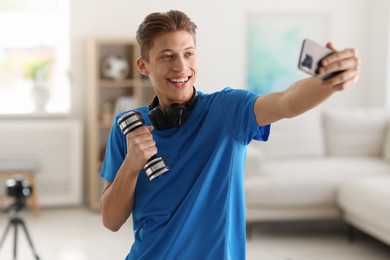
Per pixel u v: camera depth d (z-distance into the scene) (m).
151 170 1.39
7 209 3.63
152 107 1.56
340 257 4.31
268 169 4.95
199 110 1.50
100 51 5.83
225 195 1.45
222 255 1.44
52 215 5.51
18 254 4.33
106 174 1.62
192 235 1.45
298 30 6.24
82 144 5.77
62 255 4.32
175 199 1.46
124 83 5.68
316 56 1.12
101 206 1.55
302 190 4.68
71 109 5.85
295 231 5.00
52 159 5.68
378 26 6.26
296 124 5.56
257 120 1.39
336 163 5.25
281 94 1.34
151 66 1.45
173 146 1.48
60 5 6.04
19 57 6.06
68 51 5.80
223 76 6.12
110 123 5.67
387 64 6.16
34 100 5.80
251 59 6.16
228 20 6.08
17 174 5.33
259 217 4.67
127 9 5.83
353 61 1.12
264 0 6.14
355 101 6.50
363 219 4.39
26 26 6.04
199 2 6.00
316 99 1.23
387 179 4.52
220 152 1.44
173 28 1.40
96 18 5.80
